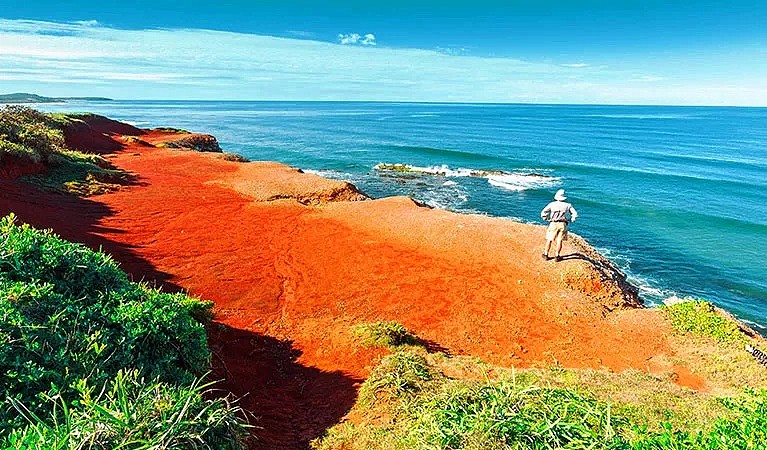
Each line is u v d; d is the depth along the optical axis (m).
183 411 3.45
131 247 12.61
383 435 5.14
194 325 5.88
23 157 17.33
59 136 23.91
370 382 6.36
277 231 14.99
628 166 38.97
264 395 6.33
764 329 12.95
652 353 8.95
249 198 19.17
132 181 20.67
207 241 13.68
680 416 5.75
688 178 33.22
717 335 9.38
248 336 8.46
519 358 8.47
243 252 13.02
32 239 5.84
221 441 3.71
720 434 3.77
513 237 14.17
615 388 6.74
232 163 26.88
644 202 26.41
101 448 3.02
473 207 25.20
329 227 15.59
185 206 17.23
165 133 44.12
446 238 14.25
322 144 52.72
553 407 4.22
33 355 4.02
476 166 38.66
